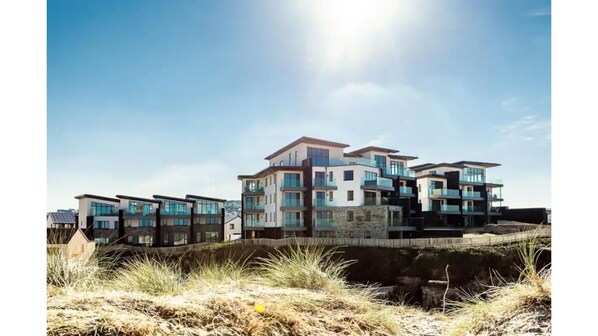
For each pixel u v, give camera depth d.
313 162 33.16
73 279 4.19
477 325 3.80
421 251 22.31
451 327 4.14
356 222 31.23
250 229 34.72
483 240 22.23
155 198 38.22
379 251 23.53
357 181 31.80
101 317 2.77
